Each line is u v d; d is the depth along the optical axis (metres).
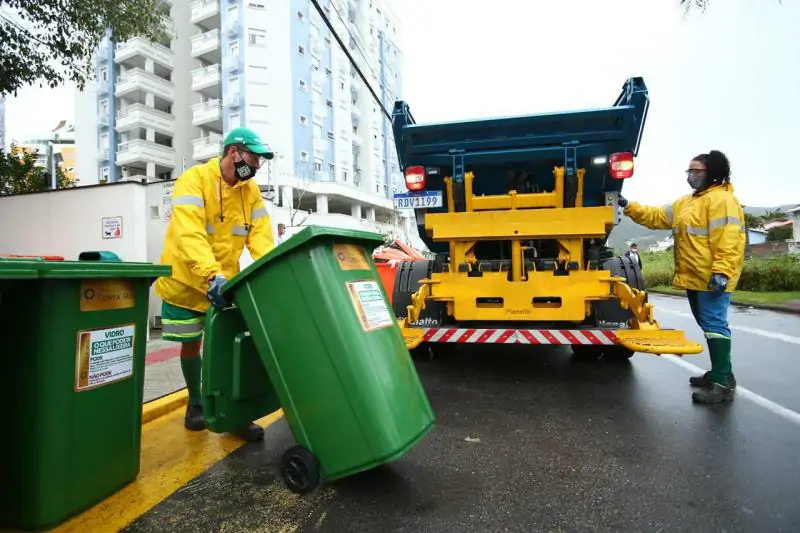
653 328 4.22
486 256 5.57
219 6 36.84
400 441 2.25
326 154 39.50
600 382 4.64
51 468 2.09
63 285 2.08
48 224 8.37
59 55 8.88
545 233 4.54
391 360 2.39
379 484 2.55
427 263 5.82
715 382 3.98
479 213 4.66
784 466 2.72
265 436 3.32
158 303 8.25
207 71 36.75
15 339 2.05
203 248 2.80
